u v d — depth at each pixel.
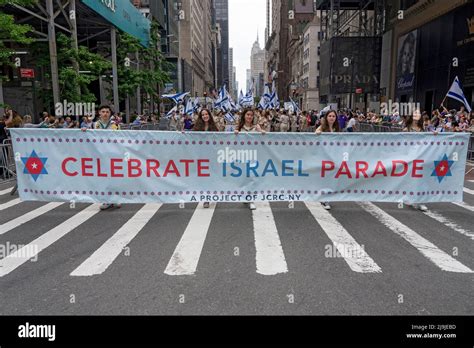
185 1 89.75
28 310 3.74
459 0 22.72
